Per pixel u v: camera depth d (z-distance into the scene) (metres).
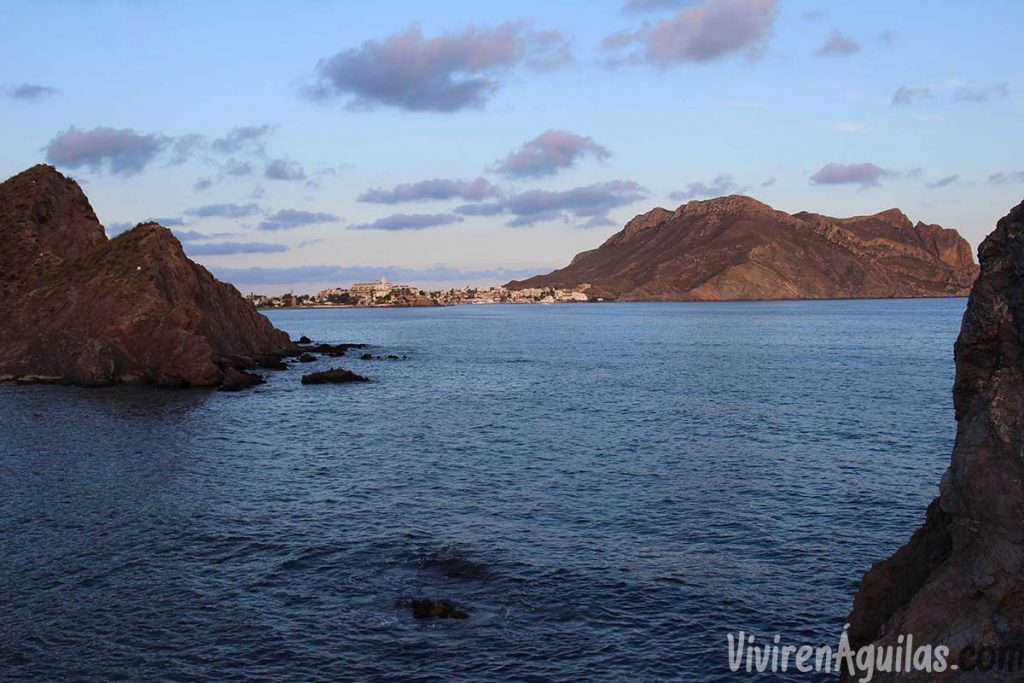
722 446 40.41
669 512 28.64
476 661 17.83
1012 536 11.56
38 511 28.81
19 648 18.31
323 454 39.56
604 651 18.30
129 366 71.19
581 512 28.77
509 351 115.31
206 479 34.03
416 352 113.81
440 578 22.55
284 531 26.62
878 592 14.73
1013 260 12.79
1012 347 12.53
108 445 41.56
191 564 23.58
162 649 18.33
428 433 45.66
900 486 31.78
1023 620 11.30
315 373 73.31
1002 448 11.88
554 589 21.66
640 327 187.00
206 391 66.19
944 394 59.81
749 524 27.14
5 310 78.88
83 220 103.25
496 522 27.59
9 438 43.34
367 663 17.73
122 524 27.34
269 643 18.62
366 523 27.53
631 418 50.19
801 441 41.56
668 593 21.38
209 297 92.38
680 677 17.19
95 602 20.83
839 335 142.00
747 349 112.12
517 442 42.44
